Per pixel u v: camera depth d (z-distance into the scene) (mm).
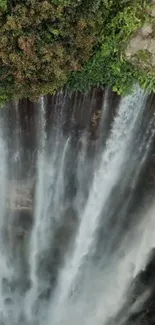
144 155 13734
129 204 15164
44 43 10180
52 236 16234
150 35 10859
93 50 11117
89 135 13336
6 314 18219
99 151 13742
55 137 13414
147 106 12391
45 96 12031
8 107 12281
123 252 16516
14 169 14227
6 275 17469
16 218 15695
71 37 10305
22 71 10453
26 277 17594
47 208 15320
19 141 13430
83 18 10133
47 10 9781
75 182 14625
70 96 12164
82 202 15133
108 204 15203
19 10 9727
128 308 17625
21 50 10211
